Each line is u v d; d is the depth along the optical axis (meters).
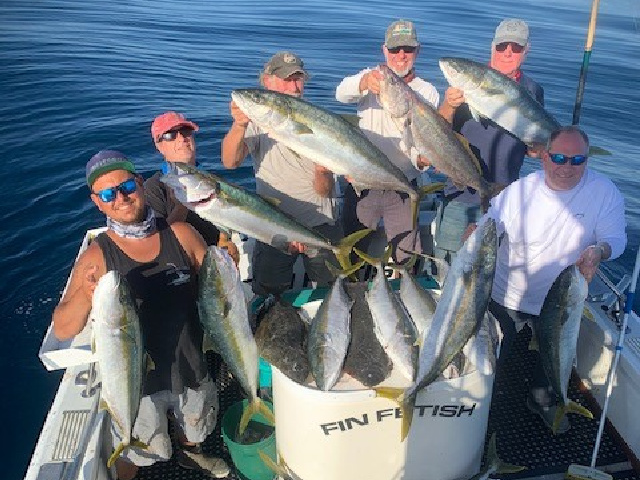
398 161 4.18
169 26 19.67
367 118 4.18
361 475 2.66
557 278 2.94
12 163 8.42
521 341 4.09
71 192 7.73
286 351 2.73
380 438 2.60
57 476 2.53
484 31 22.78
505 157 4.18
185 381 2.83
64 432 2.77
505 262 3.29
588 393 3.60
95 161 2.48
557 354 2.96
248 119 3.55
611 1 37.06
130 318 2.49
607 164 10.30
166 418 2.96
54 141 9.20
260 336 2.84
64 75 12.63
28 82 11.98
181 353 2.78
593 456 3.08
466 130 4.24
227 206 3.25
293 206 3.93
